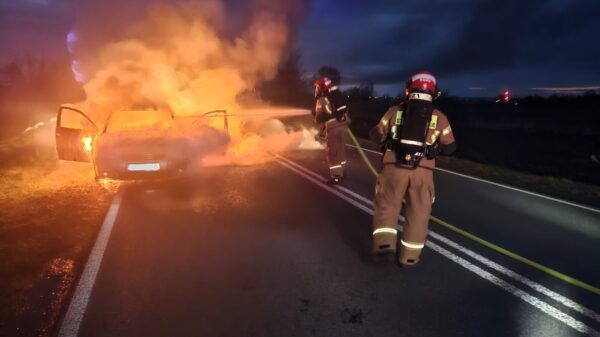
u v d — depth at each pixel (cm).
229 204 612
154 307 334
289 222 536
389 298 353
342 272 398
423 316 327
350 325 314
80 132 745
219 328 307
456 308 338
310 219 549
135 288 363
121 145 700
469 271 405
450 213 600
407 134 363
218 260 420
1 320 317
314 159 1026
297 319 320
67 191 679
